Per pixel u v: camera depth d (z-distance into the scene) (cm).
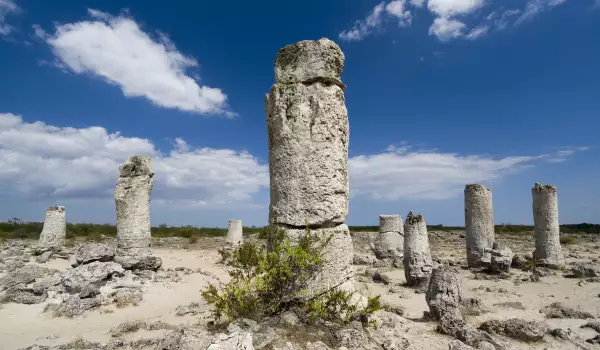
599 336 694
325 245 572
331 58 622
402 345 551
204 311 885
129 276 1156
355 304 569
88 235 2894
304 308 552
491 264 1534
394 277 1528
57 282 1055
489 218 1670
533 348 650
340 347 489
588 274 1455
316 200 587
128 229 1280
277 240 576
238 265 616
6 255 1772
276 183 613
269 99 644
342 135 628
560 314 897
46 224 1850
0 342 697
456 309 785
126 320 857
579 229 3969
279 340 484
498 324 725
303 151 594
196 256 2036
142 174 1325
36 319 845
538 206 1761
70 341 688
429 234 3656
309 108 607
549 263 1686
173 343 496
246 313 557
